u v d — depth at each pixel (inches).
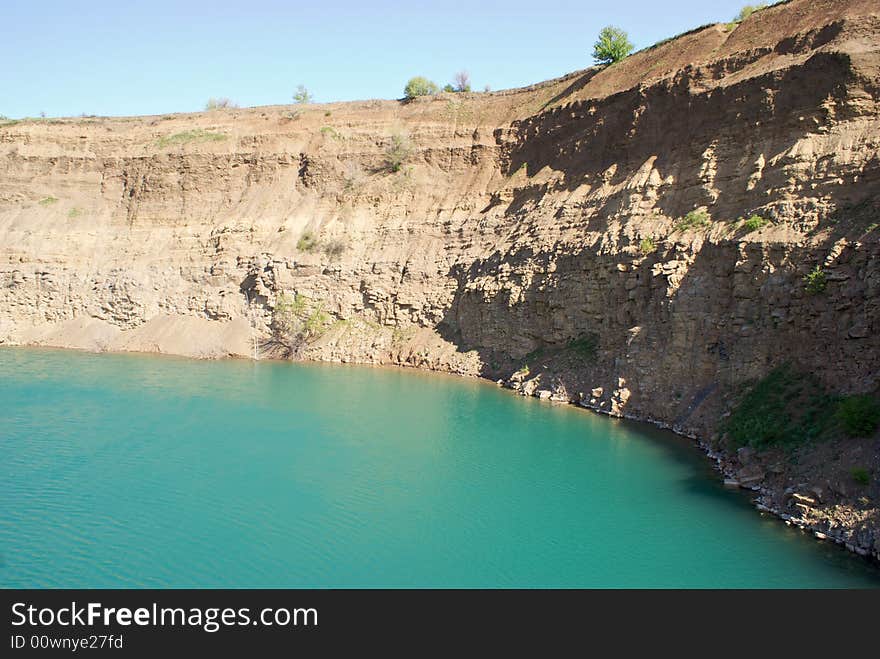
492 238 1820.9
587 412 1267.2
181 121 2400.3
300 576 669.3
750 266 1071.6
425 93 2401.6
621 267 1316.4
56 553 705.6
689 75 1417.3
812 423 871.1
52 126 2400.3
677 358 1159.0
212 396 1407.5
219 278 2036.2
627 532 761.6
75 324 2081.7
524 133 1948.8
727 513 804.0
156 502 837.2
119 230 2234.3
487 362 1643.7
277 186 2185.0
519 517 803.4
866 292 896.3
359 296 1940.2
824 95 1123.9
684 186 1331.2
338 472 949.8
